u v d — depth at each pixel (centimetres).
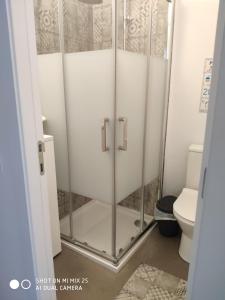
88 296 156
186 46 203
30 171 101
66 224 225
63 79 176
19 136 96
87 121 173
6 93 95
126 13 200
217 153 67
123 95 163
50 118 195
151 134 209
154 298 154
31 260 114
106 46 230
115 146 165
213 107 65
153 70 192
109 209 240
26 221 108
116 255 185
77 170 191
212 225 73
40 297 121
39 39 191
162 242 210
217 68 62
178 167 232
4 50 89
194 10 193
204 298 82
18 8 86
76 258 191
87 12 225
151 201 241
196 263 80
